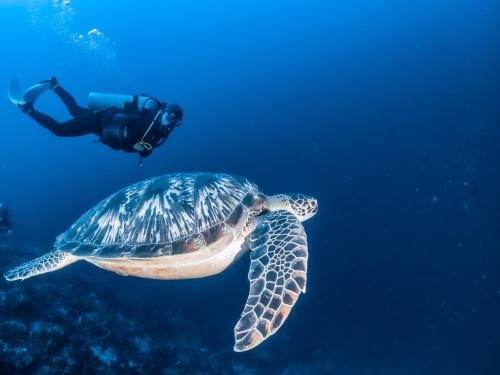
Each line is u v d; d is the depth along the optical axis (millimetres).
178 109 4445
